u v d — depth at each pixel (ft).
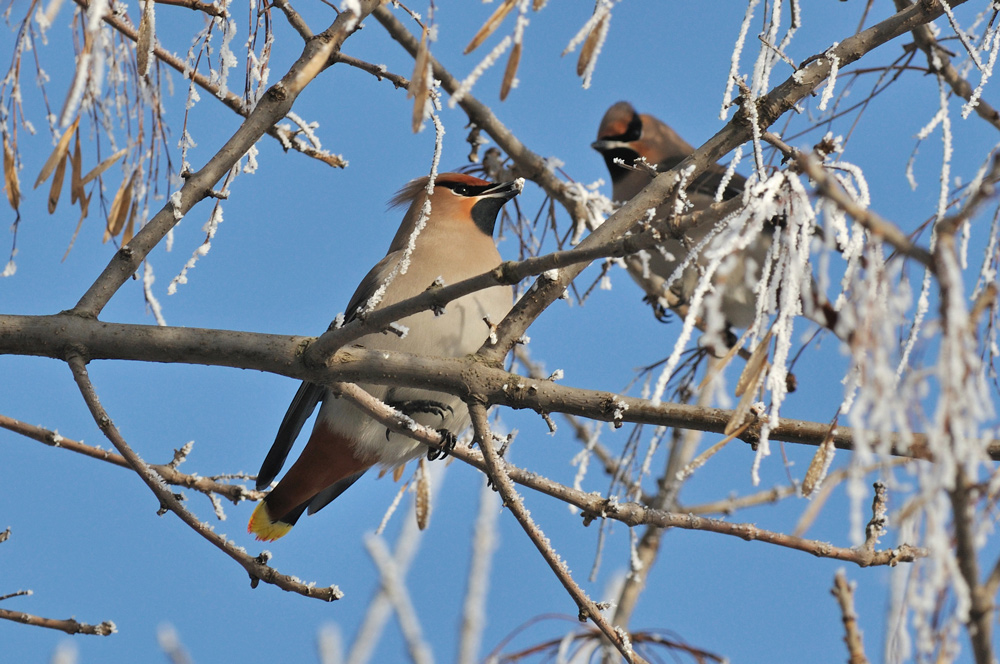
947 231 12.07
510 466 24.48
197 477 28.27
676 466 32.17
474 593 27.81
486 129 32.50
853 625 20.47
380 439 30.45
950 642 12.25
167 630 26.45
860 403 12.53
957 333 11.75
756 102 23.72
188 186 21.76
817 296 16.01
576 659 26.12
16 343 20.68
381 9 31.14
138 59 20.08
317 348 21.42
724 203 17.28
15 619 23.90
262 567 20.99
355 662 26.73
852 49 23.63
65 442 26.58
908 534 12.64
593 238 23.71
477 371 22.25
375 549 28.50
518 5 16.15
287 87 22.26
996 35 21.35
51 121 22.49
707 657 26.27
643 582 29.68
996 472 12.60
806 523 17.33
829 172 16.88
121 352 21.02
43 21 16.05
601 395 22.21
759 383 16.37
